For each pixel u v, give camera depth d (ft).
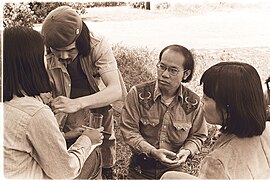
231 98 3.52
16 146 3.60
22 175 3.72
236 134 3.64
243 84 3.52
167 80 4.11
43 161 3.65
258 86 3.60
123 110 4.17
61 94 4.09
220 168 3.63
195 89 4.13
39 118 3.53
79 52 4.00
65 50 3.96
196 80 4.11
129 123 4.21
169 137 4.23
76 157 3.84
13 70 3.58
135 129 4.23
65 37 3.89
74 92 4.09
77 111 4.11
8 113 3.59
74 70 4.04
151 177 4.31
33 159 3.72
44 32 3.91
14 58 3.56
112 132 4.21
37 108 3.56
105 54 4.04
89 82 4.09
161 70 4.10
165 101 4.17
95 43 4.01
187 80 4.13
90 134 4.11
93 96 4.09
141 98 4.16
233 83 3.52
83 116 4.14
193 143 4.24
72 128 4.14
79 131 4.13
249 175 3.66
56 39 3.90
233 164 3.64
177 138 4.23
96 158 4.21
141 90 4.15
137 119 4.20
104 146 4.23
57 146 3.60
